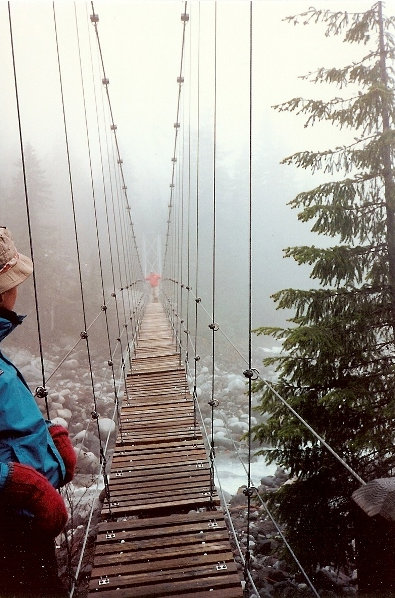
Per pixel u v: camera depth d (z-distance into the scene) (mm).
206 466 5121
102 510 4340
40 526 1140
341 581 5973
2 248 1245
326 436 5449
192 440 5809
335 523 5258
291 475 5562
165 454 5422
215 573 3186
